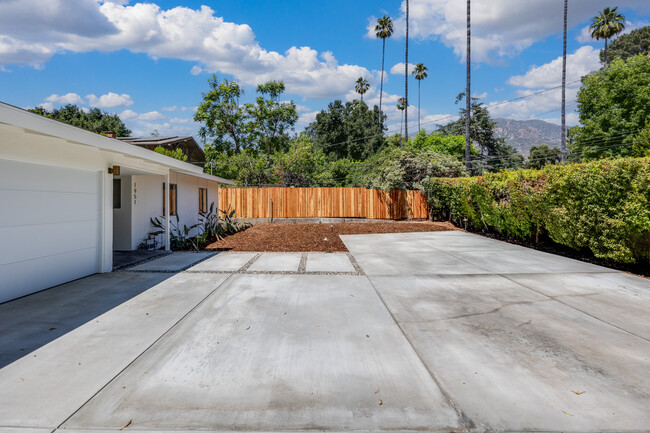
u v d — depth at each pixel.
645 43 49.28
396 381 2.72
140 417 2.25
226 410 2.33
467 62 19.56
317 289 5.42
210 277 6.16
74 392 2.53
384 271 6.73
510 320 4.08
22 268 4.87
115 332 3.66
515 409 2.35
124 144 5.62
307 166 24.59
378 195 18.53
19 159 4.69
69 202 5.72
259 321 4.03
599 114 27.97
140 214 9.03
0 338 3.48
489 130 47.69
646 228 5.95
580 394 2.53
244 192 18.09
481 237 12.33
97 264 6.44
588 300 4.84
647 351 3.26
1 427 2.12
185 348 3.30
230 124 30.30
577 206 7.46
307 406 2.38
